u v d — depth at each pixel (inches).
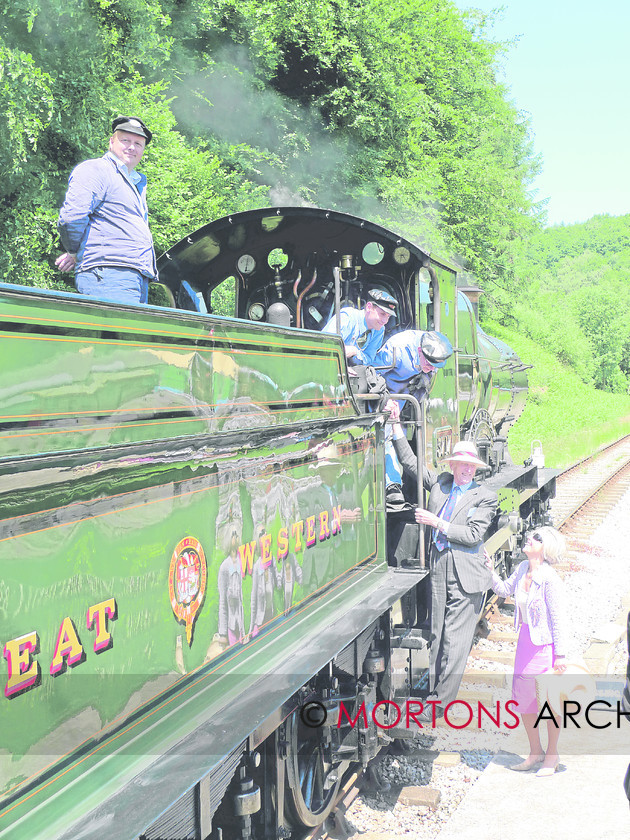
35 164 406.6
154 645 97.6
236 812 119.3
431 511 205.2
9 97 355.6
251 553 124.2
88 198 144.8
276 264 236.7
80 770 83.8
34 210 396.2
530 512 408.2
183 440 101.2
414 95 800.3
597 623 305.7
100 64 434.0
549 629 194.9
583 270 5452.8
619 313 2790.4
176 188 472.7
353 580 170.6
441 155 921.5
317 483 151.9
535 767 195.9
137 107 460.1
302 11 695.7
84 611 84.5
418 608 216.7
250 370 126.2
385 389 199.3
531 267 1435.8
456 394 249.0
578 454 954.1
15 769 74.5
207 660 110.4
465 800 179.3
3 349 76.0
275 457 132.6
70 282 428.1
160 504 99.0
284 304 212.2
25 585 75.9
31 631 76.7
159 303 232.2
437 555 202.4
